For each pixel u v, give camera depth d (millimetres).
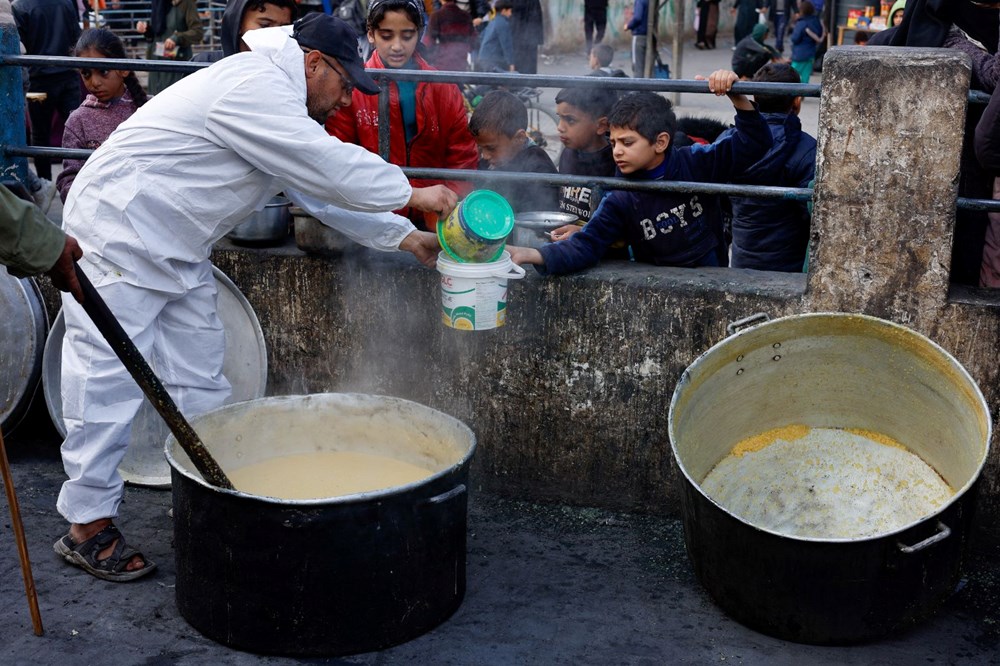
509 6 11656
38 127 8070
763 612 3045
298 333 4059
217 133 3111
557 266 3607
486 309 3371
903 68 3199
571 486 3869
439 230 3346
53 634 3117
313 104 3264
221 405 3678
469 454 3104
